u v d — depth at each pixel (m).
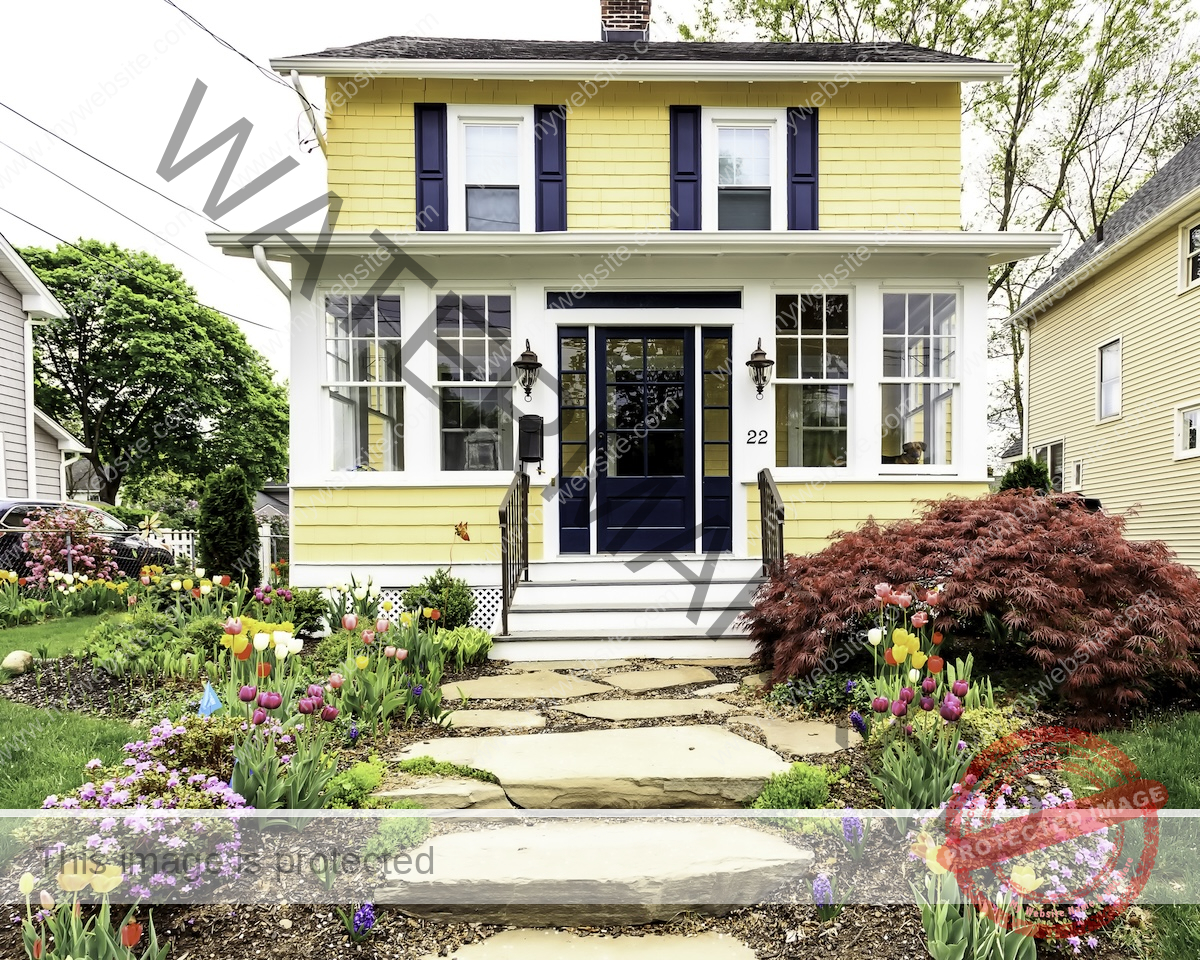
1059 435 14.05
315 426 5.93
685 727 3.27
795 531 6.05
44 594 6.86
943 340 6.25
